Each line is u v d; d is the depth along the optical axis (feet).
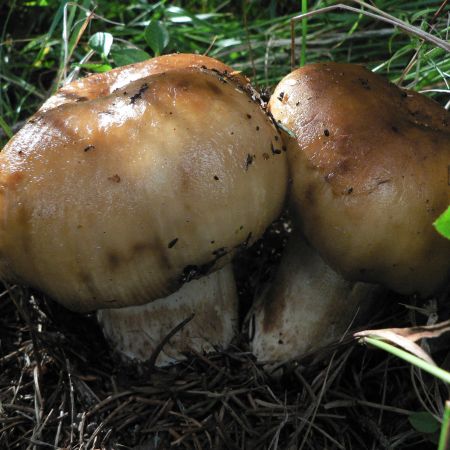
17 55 1.19
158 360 0.81
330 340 0.82
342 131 0.71
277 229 0.99
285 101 0.75
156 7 1.17
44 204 0.65
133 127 0.66
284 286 0.83
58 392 0.82
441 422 0.66
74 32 1.03
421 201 0.69
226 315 0.83
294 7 1.25
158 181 0.64
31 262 0.67
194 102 0.67
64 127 0.66
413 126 0.73
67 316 0.89
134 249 0.66
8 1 1.24
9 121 1.10
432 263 0.72
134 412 0.79
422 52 0.94
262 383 0.82
